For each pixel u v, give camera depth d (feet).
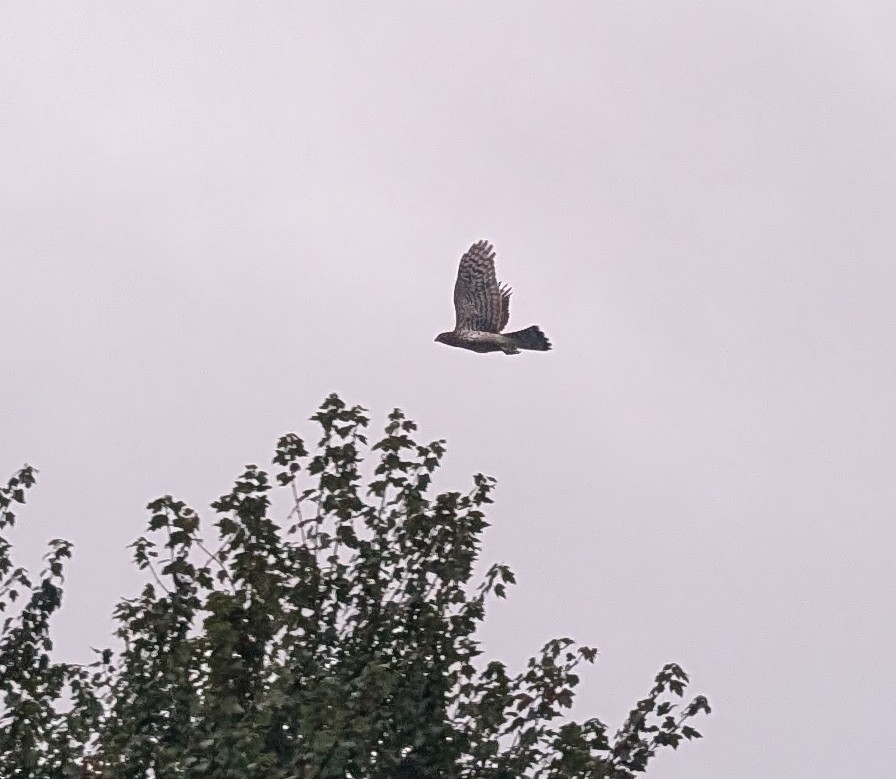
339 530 67.67
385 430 69.56
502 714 63.41
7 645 68.64
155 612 65.41
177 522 66.80
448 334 63.26
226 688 62.03
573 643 65.21
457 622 66.03
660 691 65.16
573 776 62.08
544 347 63.05
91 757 63.93
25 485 71.05
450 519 67.51
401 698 63.31
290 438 69.31
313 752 58.29
